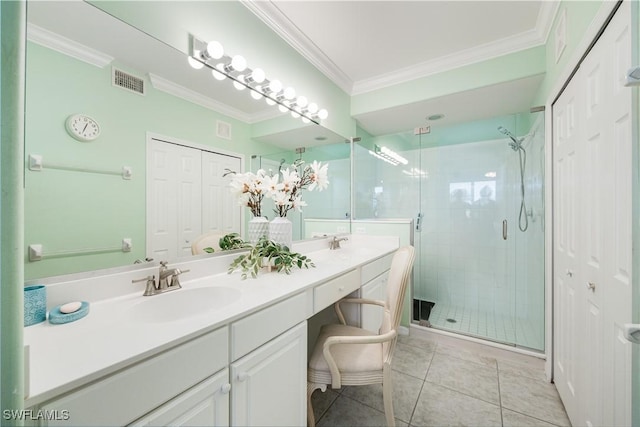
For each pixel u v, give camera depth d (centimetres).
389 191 295
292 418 103
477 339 210
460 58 213
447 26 181
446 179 293
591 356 108
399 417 137
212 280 119
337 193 247
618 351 87
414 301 255
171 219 115
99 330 68
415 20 175
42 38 80
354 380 114
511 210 258
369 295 178
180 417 65
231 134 145
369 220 256
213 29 137
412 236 245
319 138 221
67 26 85
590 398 109
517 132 241
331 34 190
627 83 63
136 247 102
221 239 136
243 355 83
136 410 57
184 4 123
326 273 134
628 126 80
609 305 93
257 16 164
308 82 210
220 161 138
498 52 201
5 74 34
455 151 288
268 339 92
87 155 89
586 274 113
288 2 161
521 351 190
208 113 133
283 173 180
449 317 262
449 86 222
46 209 80
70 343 61
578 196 123
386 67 233
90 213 90
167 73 115
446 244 295
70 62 86
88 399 50
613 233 90
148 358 59
